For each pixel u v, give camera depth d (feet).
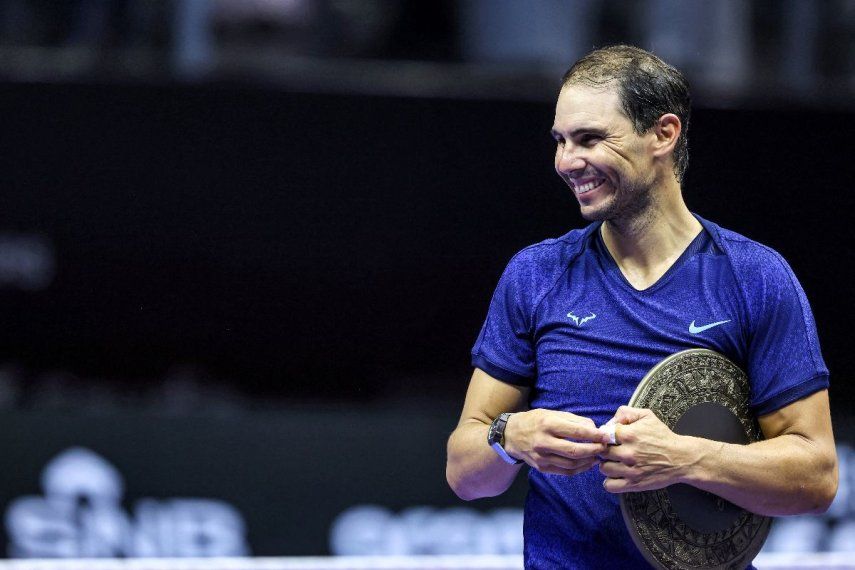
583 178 23.39
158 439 51.26
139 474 51.03
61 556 50.29
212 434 51.57
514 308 25.14
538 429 22.25
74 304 55.62
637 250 24.20
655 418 22.09
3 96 54.08
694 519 23.27
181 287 56.13
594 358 23.88
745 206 56.29
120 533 50.65
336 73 57.21
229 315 56.59
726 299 23.59
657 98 23.25
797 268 56.70
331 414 52.31
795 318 23.36
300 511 51.44
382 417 52.54
